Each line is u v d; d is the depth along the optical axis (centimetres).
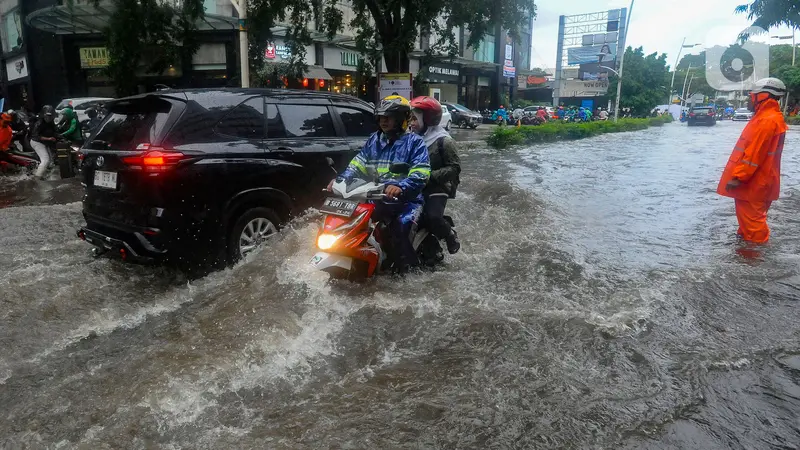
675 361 322
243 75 1290
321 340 349
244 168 480
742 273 475
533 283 455
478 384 299
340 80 2944
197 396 286
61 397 290
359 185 422
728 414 269
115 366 323
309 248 477
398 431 258
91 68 2602
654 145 2092
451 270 484
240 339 349
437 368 317
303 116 554
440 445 248
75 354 343
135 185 443
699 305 405
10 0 2712
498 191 862
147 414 271
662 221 698
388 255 447
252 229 500
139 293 449
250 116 509
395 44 1650
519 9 1738
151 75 2386
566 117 4006
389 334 358
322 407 278
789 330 364
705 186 991
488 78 4428
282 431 258
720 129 3644
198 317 386
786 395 286
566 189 951
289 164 514
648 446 246
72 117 1230
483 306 402
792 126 3922
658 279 462
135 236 446
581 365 319
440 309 395
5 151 1157
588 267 497
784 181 1077
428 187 477
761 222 583
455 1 1628
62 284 463
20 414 275
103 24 2197
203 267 464
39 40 2608
